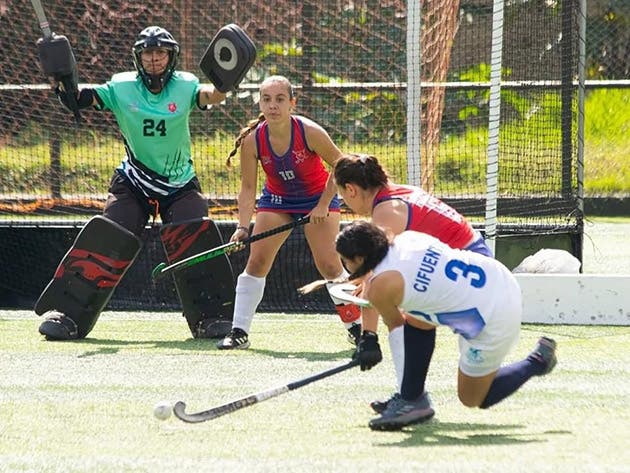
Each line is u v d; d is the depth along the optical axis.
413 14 28.31
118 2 38.03
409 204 17.41
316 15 38.34
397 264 15.88
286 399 18.91
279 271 29.81
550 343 17.09
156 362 22.45
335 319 28.48
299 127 23.17
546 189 32.53
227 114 38.97
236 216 36.56
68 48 24.44
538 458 14.69
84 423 17.23
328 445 15.65
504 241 31.19
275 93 22.91
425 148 34.31
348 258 15.99
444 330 25.86
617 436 16.02
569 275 26.92
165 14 38.66
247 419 17.44
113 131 37.59
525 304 26.97
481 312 15.92
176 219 25.34
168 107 24.89
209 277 25.45
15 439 16.20
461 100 39.88
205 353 23.52
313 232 23.78
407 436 16.19
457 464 14.41
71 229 30.72
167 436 16.34
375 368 21.52
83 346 24.42
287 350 23.89
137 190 25.47
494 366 16.44
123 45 38.16
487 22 40.03
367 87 37.34
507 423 17.03
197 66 39.06
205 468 14.46
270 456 15.03
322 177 23.94
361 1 38.31
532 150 32.75
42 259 30.86
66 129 37.38
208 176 38.66
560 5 31.88
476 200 36.34
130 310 30.14
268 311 29.69
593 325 26.72
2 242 30.97
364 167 17.50
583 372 20.92
